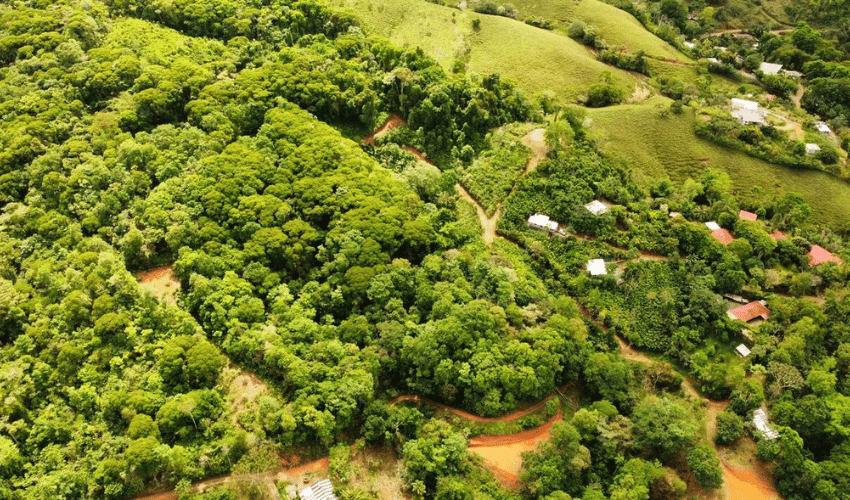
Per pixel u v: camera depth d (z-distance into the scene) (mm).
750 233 119250
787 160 136375
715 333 104438
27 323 87188
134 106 121312
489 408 88000
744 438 90938
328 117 136250
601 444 86125
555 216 122188
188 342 85812
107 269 92125
